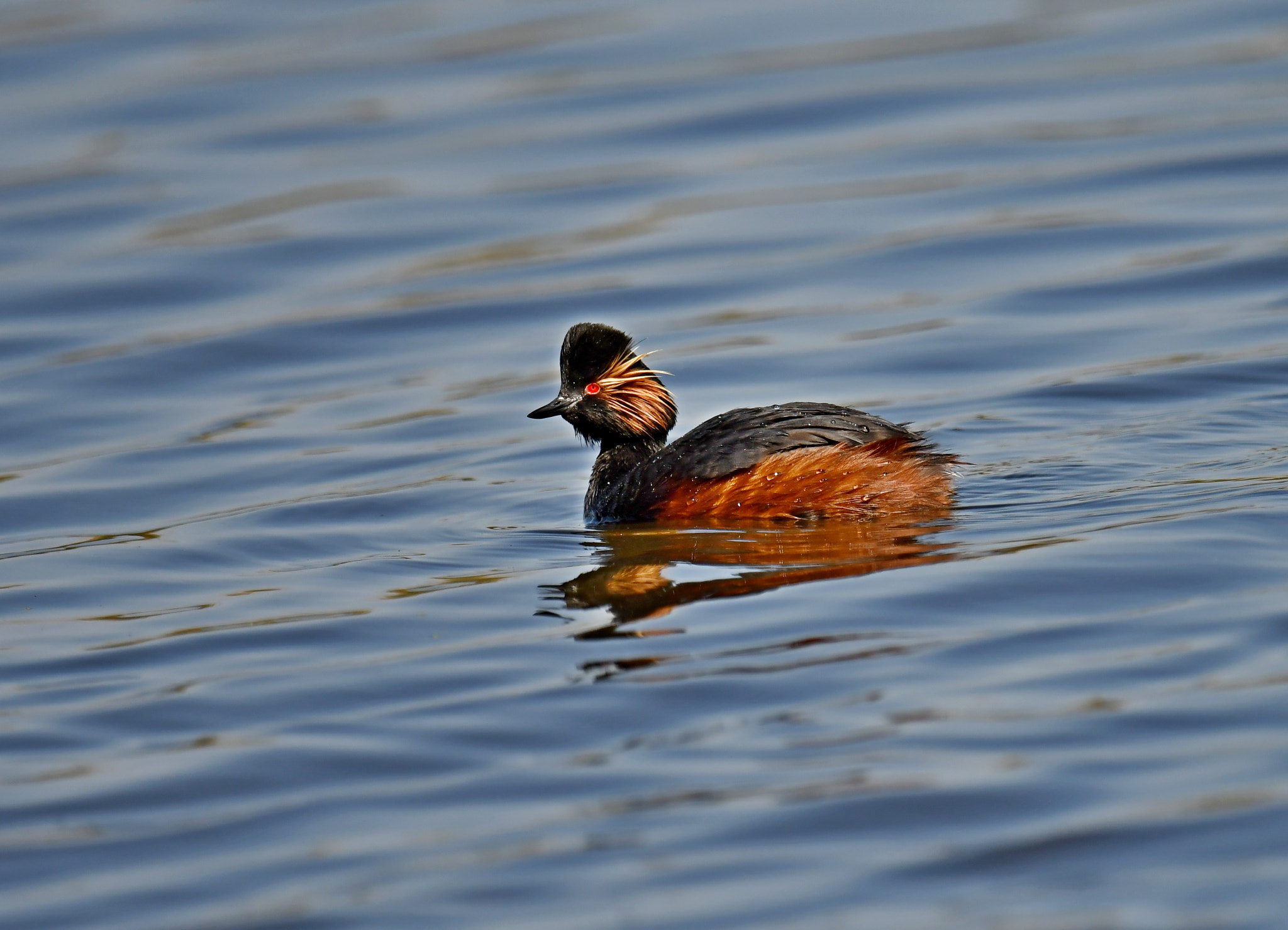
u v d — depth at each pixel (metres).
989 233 23.14
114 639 12.07
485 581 12.87
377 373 20.06
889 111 28.11
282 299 22.58
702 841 8.31
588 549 13.55
